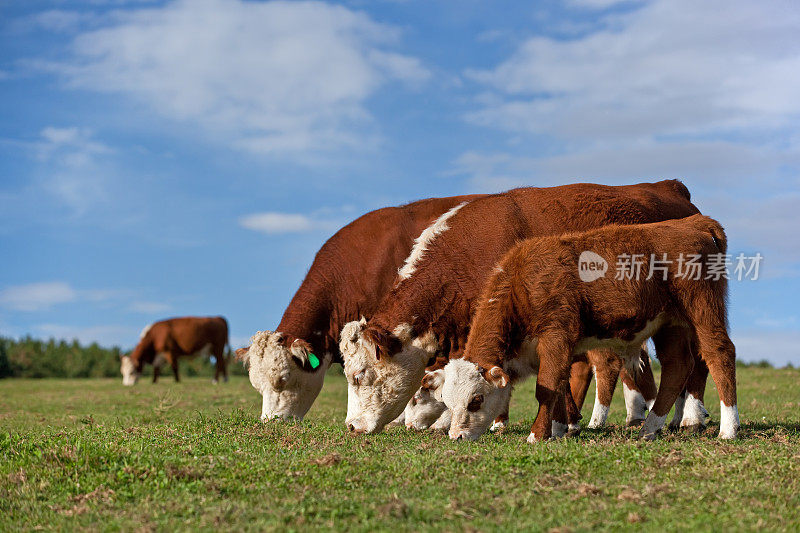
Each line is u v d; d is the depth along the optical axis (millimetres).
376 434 8711
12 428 11414
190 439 7621
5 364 32875
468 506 4945
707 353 7996
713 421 10328
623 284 7734
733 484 5457
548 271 7684
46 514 5305
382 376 8930
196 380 31531
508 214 9422
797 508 4895
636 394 10188
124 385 24688
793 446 6867
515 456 6223
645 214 9828
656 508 4949
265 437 7953
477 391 7621
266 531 4543
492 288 7918
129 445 7012
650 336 8148
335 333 11062
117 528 4820
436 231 9492
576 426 9172
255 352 10797
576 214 9539
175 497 5438
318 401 15703
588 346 8109
